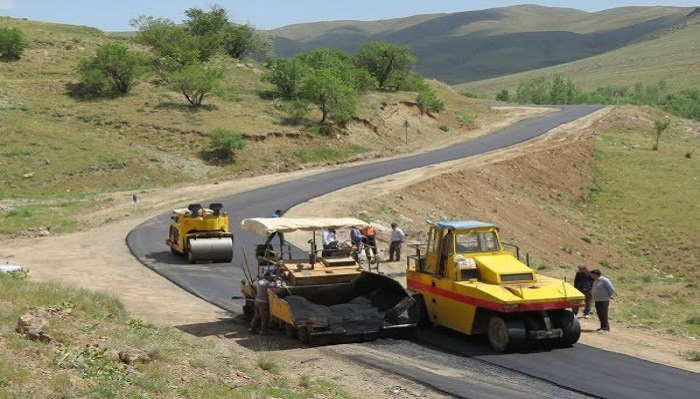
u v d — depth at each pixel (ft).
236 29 346.74
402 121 283.59
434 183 176.55
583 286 73.05
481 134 289.74
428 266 62.13
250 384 41.75
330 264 62.03
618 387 47.39
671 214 200.95
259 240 115.24
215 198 160.25
